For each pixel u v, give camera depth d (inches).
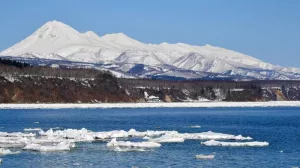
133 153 3759.8
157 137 4763.8
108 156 3634.4
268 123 7012.8
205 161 3469.5
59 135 4731.8
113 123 7007.9
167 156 3639.3
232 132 5551.2
